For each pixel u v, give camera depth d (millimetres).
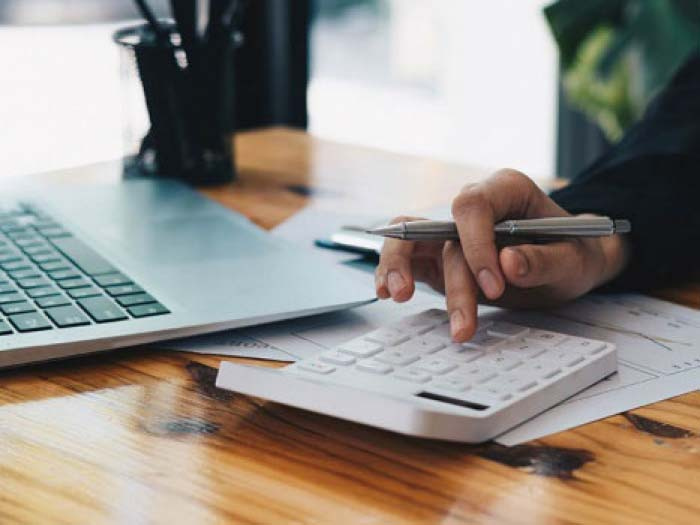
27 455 480
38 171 1037
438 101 2770
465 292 576
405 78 2709
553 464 464
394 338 556
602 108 1746
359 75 2656
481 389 502
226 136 983
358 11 2615
